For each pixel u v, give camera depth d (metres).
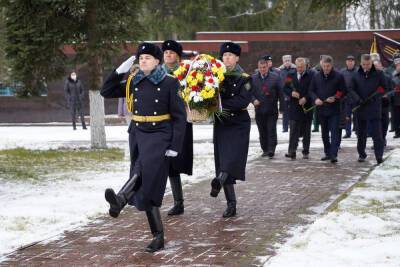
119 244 8.21
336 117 15.42
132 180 7.82
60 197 11.19
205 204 10.71
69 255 7.73
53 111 32.69
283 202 10.77
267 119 16.62
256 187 12.23
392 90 17.86
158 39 44.09
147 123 8.05
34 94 18.47
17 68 17.81
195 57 9.71
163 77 8.09
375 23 42.41
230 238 8.44
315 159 16.25
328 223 8.75
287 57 19.23
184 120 8.06
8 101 32.75
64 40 17.72
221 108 9.50
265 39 31.80
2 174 14.00
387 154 16.78
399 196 10.77
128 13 18.03
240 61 31.91
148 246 7.89
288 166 15.02
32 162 15.98
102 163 15.74
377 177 12.84
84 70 31.91
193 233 8.75
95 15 17.62
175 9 43.50
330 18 46.25
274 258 7.32
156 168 7.83
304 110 16.19
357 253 7.34
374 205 10.06
